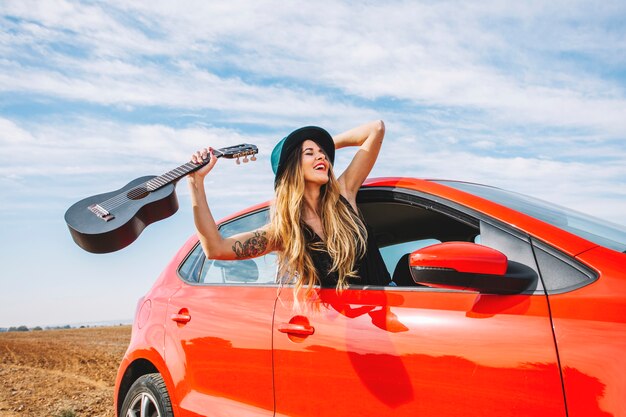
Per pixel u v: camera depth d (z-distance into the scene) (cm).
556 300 182
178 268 362
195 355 301
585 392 164
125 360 362
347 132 297
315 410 233
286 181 260
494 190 269
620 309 170
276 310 262
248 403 267
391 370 207
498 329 187
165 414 321
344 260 241
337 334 229
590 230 228
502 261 179
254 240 256
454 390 190
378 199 267
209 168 246
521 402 176
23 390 913
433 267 183
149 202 237
